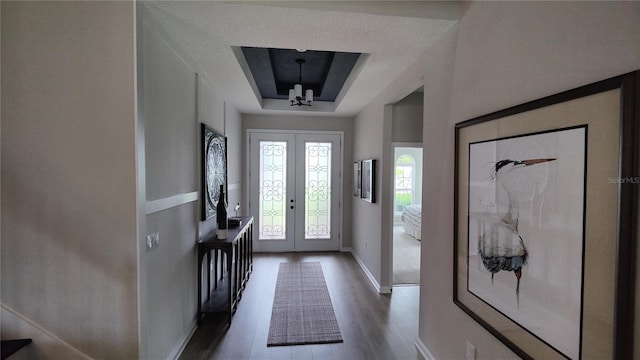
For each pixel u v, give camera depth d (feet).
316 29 6.34
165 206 6.62
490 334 4.99
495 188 4.79
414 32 6.46
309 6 5.54
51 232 5.10
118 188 5.15
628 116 2.87
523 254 4.19
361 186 14.56
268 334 8.37
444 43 6.54
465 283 5.65
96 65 5.08
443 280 6.57
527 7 4.18
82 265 5.15
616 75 3.05
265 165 16.83
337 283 12.30
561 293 3.60
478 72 5.32
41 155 5.04
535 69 4.03
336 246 17.34
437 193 6.86
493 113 4.76
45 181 5.06
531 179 4.04
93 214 5.13
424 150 7.54
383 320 9.23
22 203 5.06
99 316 5.20
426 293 7.36
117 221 5.17
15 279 5.10
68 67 5.05
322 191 17.21
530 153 4.06
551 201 3.73
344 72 11.57
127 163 5.15
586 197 3.28
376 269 11.93
